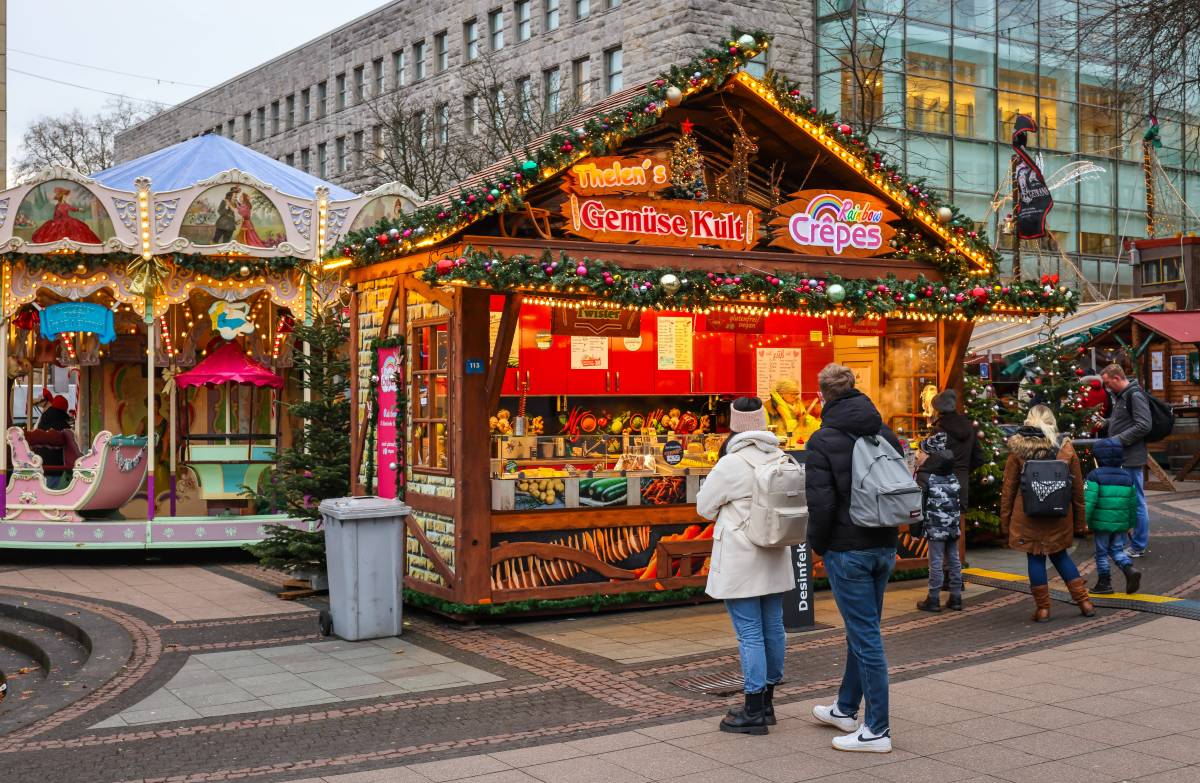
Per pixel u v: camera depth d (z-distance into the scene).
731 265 10.47
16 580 13.18
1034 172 16.39
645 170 10.18
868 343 13.18
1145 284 29.50
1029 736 6.34
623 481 10.43
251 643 9.52
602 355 12.64
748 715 6.54
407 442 10.91
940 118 31.77
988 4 32.69
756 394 13.37
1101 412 16.48
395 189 15.58
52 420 16.81
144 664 8.80
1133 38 16.73
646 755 6.15
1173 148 36.53
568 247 9.83
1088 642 8.75
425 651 9.09
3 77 23.41
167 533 14.38
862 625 6.17
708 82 10.39
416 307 10.72
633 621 10.10
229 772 6.11
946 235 11.73
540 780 5.77
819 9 29.77
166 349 16.14
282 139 50.81
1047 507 9.50
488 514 9.92
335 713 7.30
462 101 39.34
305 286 15.18
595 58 33.44
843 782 5.65
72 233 14.12
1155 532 14.51
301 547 11.53
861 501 6.10
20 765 6.34
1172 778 5.60
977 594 11.07
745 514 6.55
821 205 11.03
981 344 23.91
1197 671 7.76
